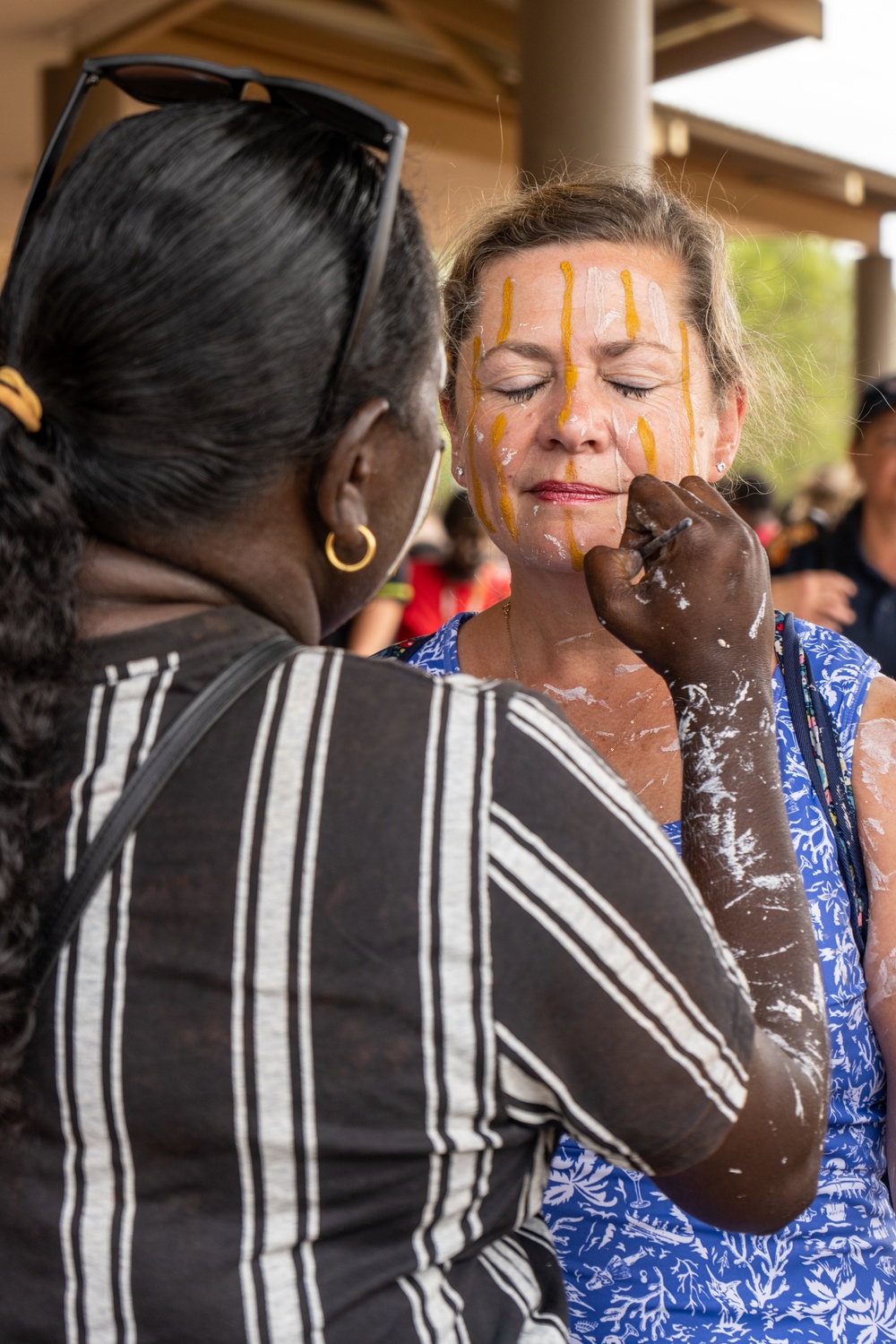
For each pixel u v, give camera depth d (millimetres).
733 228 1741
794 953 917
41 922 759
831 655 1322
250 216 769
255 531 820
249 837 746
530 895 742
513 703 788
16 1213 778
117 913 753
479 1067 749
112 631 800
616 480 1371
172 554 809
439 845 743
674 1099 775
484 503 1441
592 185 1461
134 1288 755
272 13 5816
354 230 809
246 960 738
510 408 1402
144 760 762
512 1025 745
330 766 756
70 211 789
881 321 9672
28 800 760
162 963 747
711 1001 783
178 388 765
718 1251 1180
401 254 846
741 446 1623
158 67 871
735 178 8070
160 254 759
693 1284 1180
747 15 5695
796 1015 892
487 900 739
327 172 807
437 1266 810
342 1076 740
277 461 798
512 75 6168
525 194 1491
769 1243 1181
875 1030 1266
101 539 811
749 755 971
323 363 794
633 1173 1199
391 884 737
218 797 754
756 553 1024
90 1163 766
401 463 886
